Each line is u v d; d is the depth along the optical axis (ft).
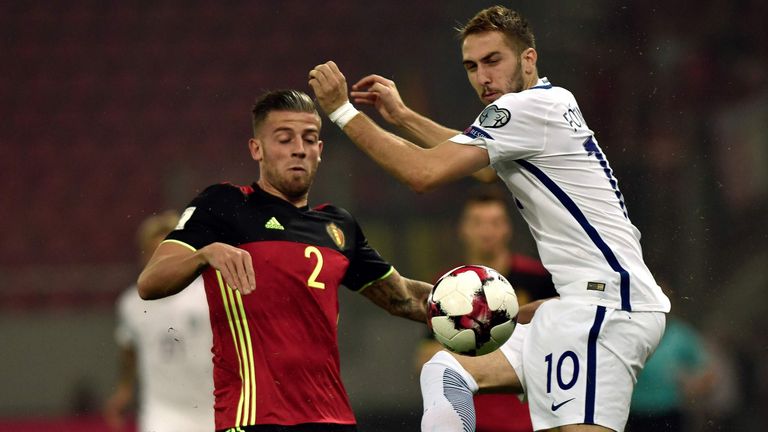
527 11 168.66
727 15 166.20
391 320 136.15
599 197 52.49
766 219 145.07
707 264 142.92
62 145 191.42
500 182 136.36
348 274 58.75
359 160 159.94
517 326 56.75
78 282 161.38
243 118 195.31
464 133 52.39
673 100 160.15
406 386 133.90
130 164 189.06
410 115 61.52
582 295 51.83
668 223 148.05
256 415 51.24
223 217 54.08
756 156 151.23
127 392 94.73
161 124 194.29
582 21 167.12
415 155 51.57
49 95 199.93
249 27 207.00
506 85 54.54
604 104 161.27
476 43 54.70
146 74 202.69
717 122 157.58
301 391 52.24
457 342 51.49
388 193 156.76
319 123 55.98
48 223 180.86
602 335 51.24
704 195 149.28
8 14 211.41
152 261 52.85
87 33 208.03
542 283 77.15
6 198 184.24
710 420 115.24
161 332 87.56
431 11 201.46
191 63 203.21
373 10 204.03
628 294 51.60
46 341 143.74
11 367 142.82
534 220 53.62
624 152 156.04
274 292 52.70
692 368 90.89
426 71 186.80
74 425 126.00
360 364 134.62
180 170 176.76
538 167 52.60
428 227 153.89
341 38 201.77
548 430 56.85
